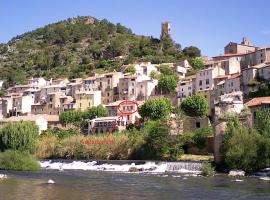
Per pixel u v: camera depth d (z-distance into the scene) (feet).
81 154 391.65
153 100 497.46
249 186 192.65
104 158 380.17
